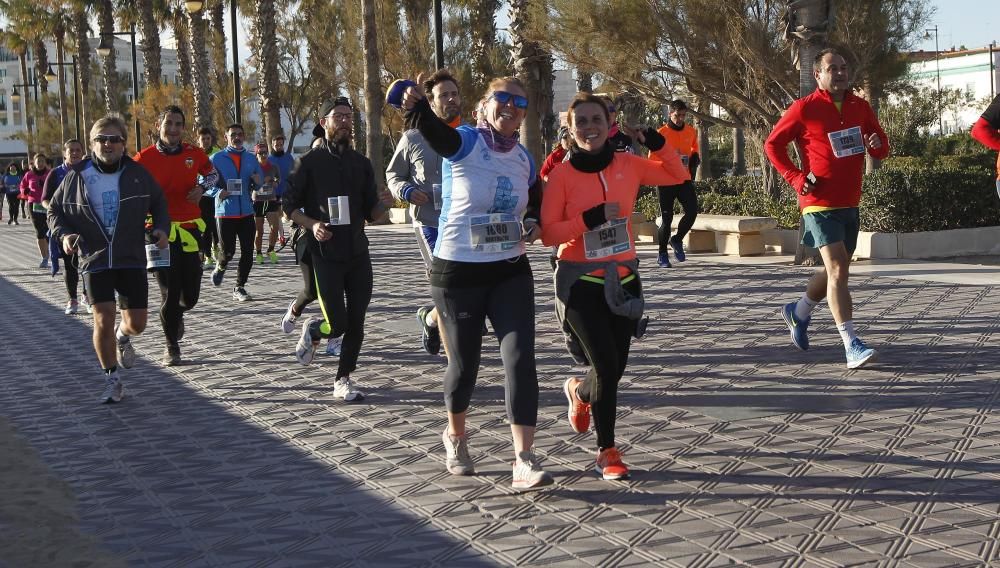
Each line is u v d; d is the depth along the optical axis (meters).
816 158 7.51
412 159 7.74
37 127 66.00
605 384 5.26
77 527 5.01
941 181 14.17
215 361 9.02
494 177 5.15
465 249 5.18
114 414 7.29
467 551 4.47
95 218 7.34
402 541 4.63
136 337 10.39
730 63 17.05
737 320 9.66
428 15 31.45
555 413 6.70
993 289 10.64
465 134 5.15
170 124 8.59
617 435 6.12
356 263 7.29
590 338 5.25
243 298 12.95
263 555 4.54
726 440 5.91
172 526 4.97
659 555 4.30
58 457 6.27
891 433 5.89
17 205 36.19
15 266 19.66
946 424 6.02
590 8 16.72
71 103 63.34
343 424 6.70
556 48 17.73
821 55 7.47
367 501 5.19
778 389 7.02
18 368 9.20
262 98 30.36
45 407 7.61
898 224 14.03
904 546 4.27
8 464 6.13
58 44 53.75
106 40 39.50
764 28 16.36
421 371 8.19
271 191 13.55
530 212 5.40
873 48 17.11
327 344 9.16
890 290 10.85
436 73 6.38
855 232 7.61
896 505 4.75
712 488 5.11
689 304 10.71
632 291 5.35
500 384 7.56
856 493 4.94
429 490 5.31
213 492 5.46
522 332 5.18
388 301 12.28
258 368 8.62
